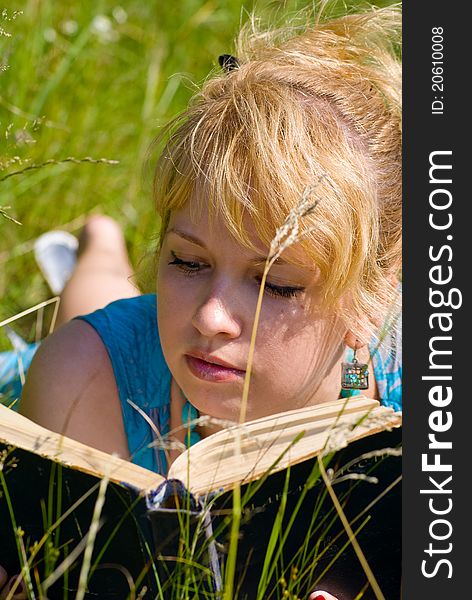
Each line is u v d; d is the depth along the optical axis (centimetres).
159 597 164
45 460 166
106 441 237
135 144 393
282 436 170
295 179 196
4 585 184
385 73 233
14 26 369
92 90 396
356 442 172
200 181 200
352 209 203
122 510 164
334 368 213
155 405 237
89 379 237
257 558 173
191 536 159
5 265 348
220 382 201
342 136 208
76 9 412
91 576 176
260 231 194
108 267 337
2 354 305
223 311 195
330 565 177
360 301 210
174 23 443
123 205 378
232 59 243
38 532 177
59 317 326
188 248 201
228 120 204
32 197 367
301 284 198
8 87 363
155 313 250
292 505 172
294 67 222
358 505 177
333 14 296
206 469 165
